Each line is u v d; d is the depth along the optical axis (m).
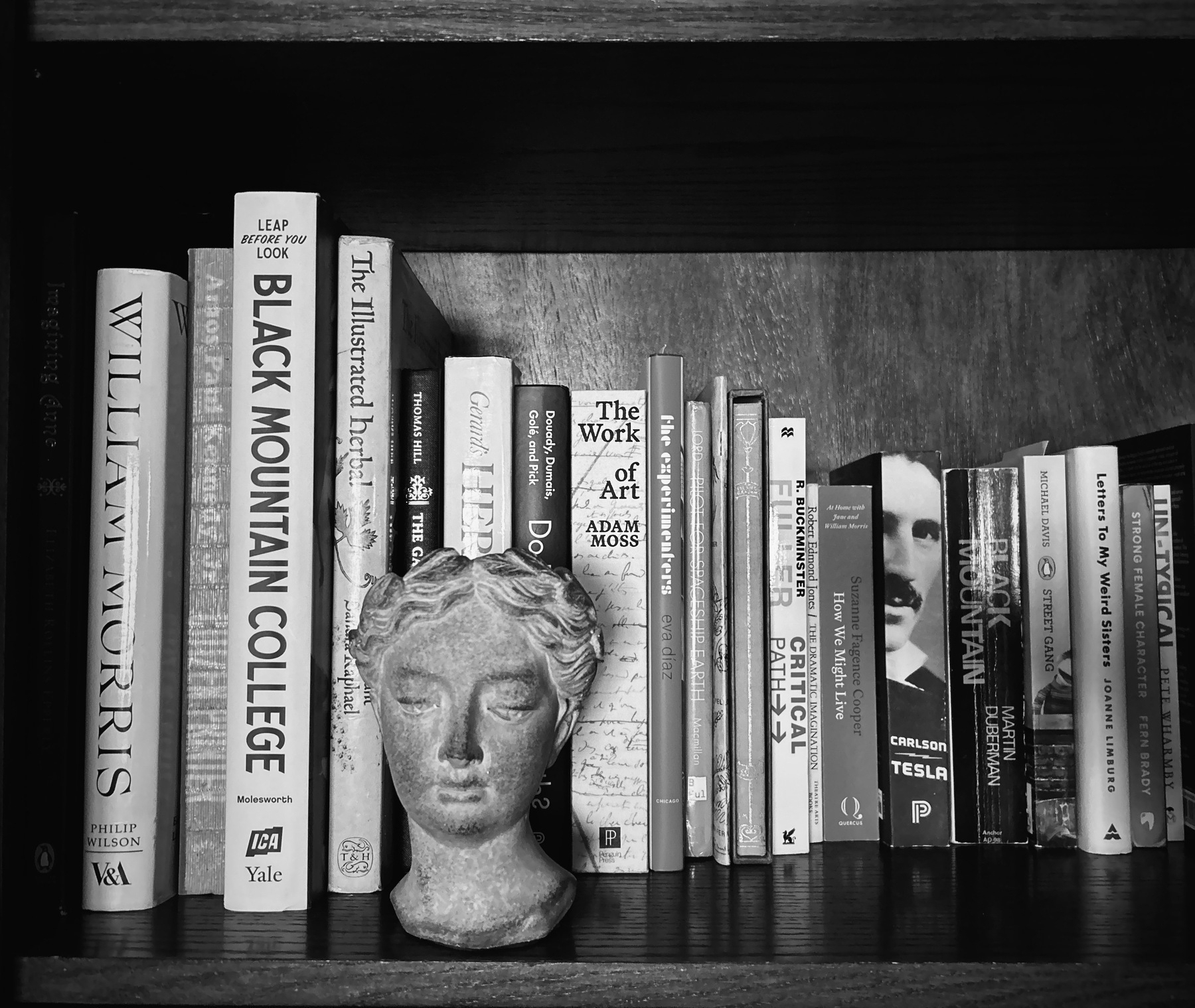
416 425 0.63
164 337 0.59
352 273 0.60
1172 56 0.55
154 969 0.50
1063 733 0.70
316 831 0.58
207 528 0.60
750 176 0.71
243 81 0.57
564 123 0.62
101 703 0.57
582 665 0.53
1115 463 0.69
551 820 0.63
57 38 0.53
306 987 0.51
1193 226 0.82
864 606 0.72
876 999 0.51
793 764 0.68
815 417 0.87
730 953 0.52
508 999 0.51
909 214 0.78
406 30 0.53
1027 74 0.57
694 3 0.54
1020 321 0.87
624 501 0.65
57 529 0.56
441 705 0.52
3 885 0.51
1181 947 0.53
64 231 0.57
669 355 0.66
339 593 0.60
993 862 0.67
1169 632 0.72
